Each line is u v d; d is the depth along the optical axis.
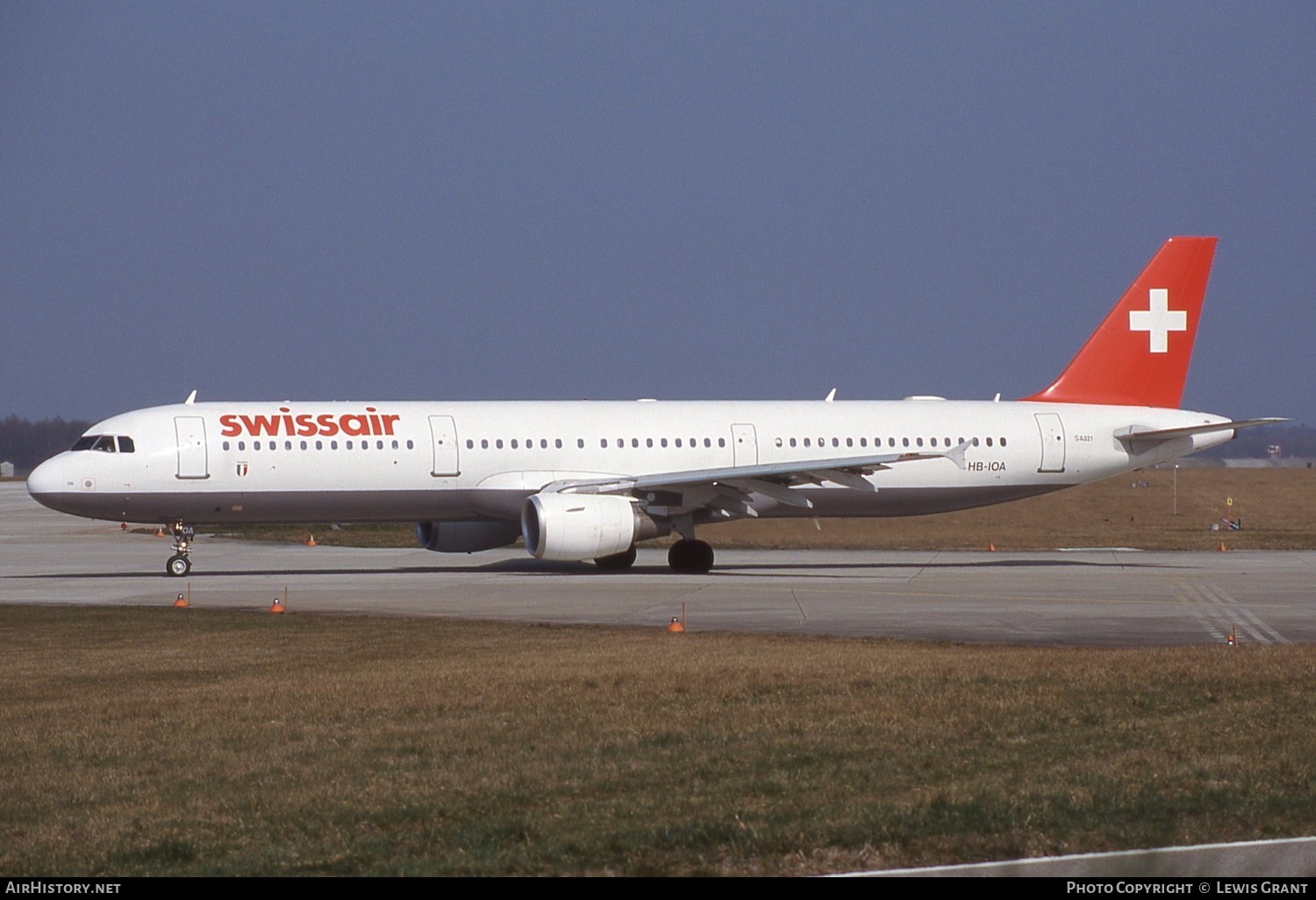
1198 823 38.41
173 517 141.00
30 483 137.75
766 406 158.75
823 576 141.25
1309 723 52.12
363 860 36.03
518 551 188.62
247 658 76.19
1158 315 167.38
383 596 117.88
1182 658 70.75
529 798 41.94
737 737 50.47
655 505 144.12
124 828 39.12
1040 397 165.88
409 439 144.50
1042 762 45.97
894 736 50.50
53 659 76.56
